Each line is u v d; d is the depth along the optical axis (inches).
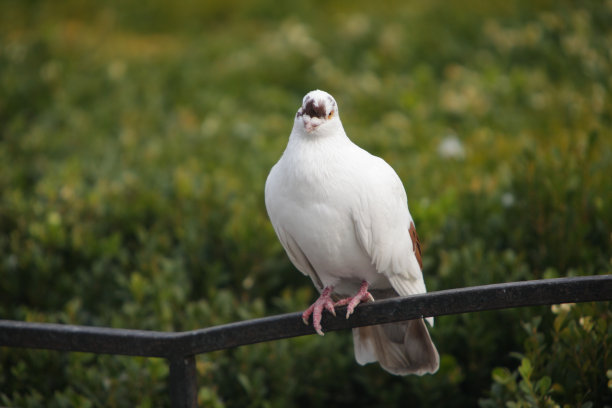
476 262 279.0
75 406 240.5
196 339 171.0
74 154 457.1
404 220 215.9
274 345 270.2
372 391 273.6
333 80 623.5
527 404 205.2
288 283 328.8
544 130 445.4
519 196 306.0
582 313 225.5
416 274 219.1
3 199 371.6
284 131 522.0
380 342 220.1
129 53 787.4
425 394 259.1
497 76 575.5
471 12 759.7
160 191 367.9
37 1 960.3
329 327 189.8
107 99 583.8
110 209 353.4
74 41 747.4
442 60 671.8
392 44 681.0
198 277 323.3
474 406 266.5
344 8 887.7
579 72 567.8
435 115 531.5
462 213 323.9
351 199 200.7
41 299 314.0
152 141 475.2
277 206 209.0
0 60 624.4
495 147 410.3
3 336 178.5
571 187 291.3
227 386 268.5
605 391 218.7
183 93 628.4
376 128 493.7
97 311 314.0
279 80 658.8
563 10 657.0
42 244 325.7
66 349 175.8
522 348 257.0
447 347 265.6
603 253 271.3
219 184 365.7
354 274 224.7
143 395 250.2
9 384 269.4
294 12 873.5
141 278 299.4
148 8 936.3
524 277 270.7
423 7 801.6
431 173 386.9
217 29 882.8
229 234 324.2
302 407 287.0
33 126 518.9
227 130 509.7
